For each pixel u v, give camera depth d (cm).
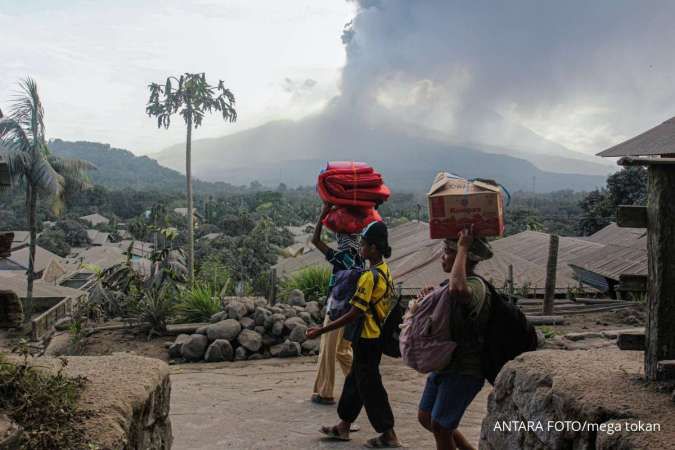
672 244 304
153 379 343
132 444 303
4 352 321
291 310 1015
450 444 348
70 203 3042
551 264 1184
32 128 2705
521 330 341
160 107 3091
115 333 1085
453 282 327
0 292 310
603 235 3378
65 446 247
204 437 518
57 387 281
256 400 646
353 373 482
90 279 4259
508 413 372
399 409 599
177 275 1320
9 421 257
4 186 325
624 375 326
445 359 335
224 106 3183
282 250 3919
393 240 2411
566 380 321
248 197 13625
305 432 528
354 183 524
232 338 938
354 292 491
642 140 992
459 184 346
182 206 12244
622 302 1360
